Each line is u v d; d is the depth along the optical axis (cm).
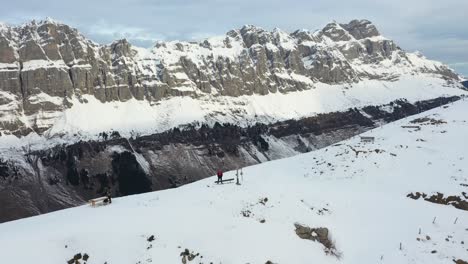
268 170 7294
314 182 6288
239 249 3900
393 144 7881
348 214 4981
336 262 4094
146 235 4088
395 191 5850
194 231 4138
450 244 4391
